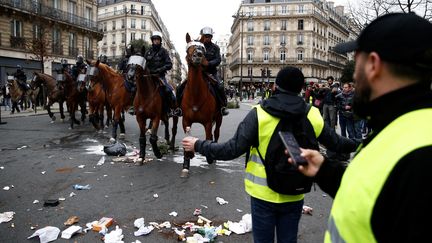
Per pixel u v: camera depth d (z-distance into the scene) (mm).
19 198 5348
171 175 6781
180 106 7484
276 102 2557
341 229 1182
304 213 4926
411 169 980
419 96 1114
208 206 5109
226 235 4113
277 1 79188
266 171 2547
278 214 2693
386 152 1085
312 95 14383
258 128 2566
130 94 9750
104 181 6320
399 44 1094
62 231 4168
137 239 4004
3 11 28797
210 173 6992
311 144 2547
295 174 2443
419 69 1091
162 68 7402
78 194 5574
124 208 4980
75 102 13469
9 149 9266
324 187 1736
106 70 10273
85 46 40125
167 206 5082
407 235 957
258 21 79625
